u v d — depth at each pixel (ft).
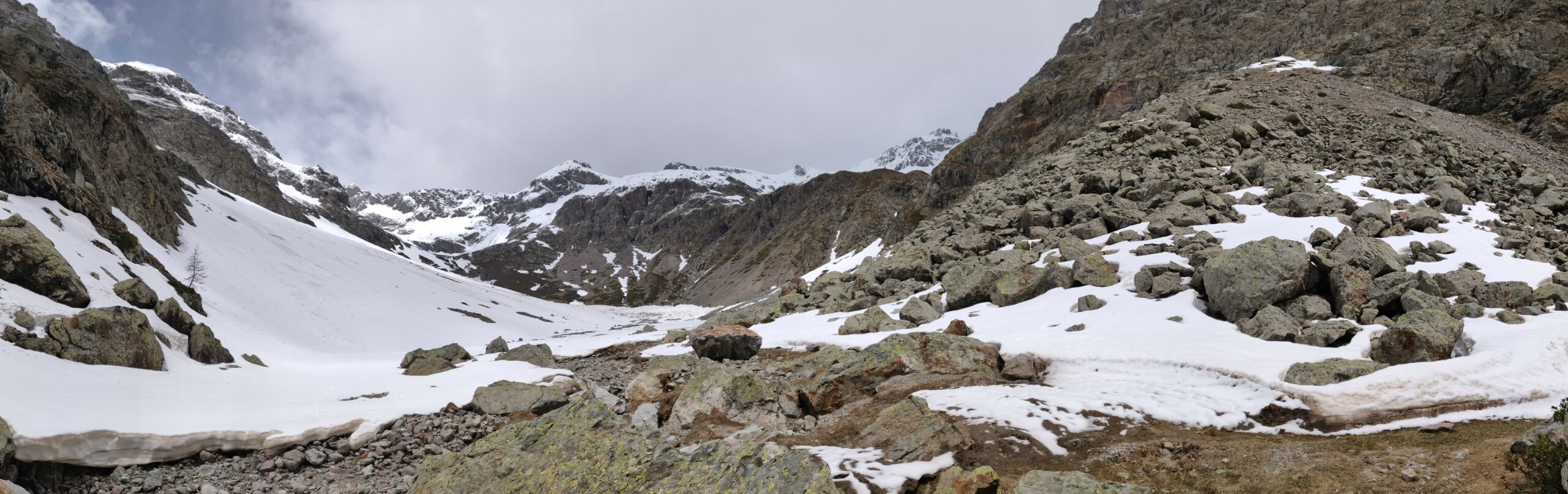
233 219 395.75
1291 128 196.85
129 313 80.64
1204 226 120.78
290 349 160.86
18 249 94.12
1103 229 128.26
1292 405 51.42
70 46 478.18
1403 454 41.55
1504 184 148.87
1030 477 36.86
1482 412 47.93
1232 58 376.89
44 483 49.88
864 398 66.59
